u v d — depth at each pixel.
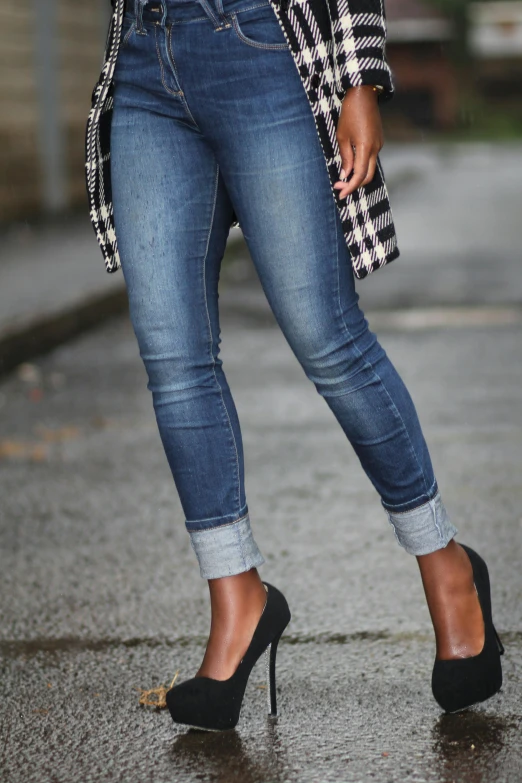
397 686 5.05
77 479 8.84
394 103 116.56
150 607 6.14
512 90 127.69
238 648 4.66
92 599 6.29
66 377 13.03
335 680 5.14
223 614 4.69
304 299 4.47
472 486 8.25
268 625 4.73
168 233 4.52
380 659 5.35
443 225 29.92
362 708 4.83
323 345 4.51
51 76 32.69
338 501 8.01
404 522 4.75
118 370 13.38
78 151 35.47
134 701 5.00
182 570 6.73
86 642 5.70
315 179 4.39
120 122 4.58
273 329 15.62
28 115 31.61
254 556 4.75
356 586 6.34
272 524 7.51
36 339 14.34
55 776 4.32
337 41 4.32
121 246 4.60
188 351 4.57
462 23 121.12
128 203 4.56
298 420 10.46
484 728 4.60
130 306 4.63
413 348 13.77
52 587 6.50
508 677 5.08
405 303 17.33
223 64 4.31
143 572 6.71
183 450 4.64
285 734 4.61
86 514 7.93
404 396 4.66
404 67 116.00
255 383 12.09
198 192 4.55
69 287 17.42
